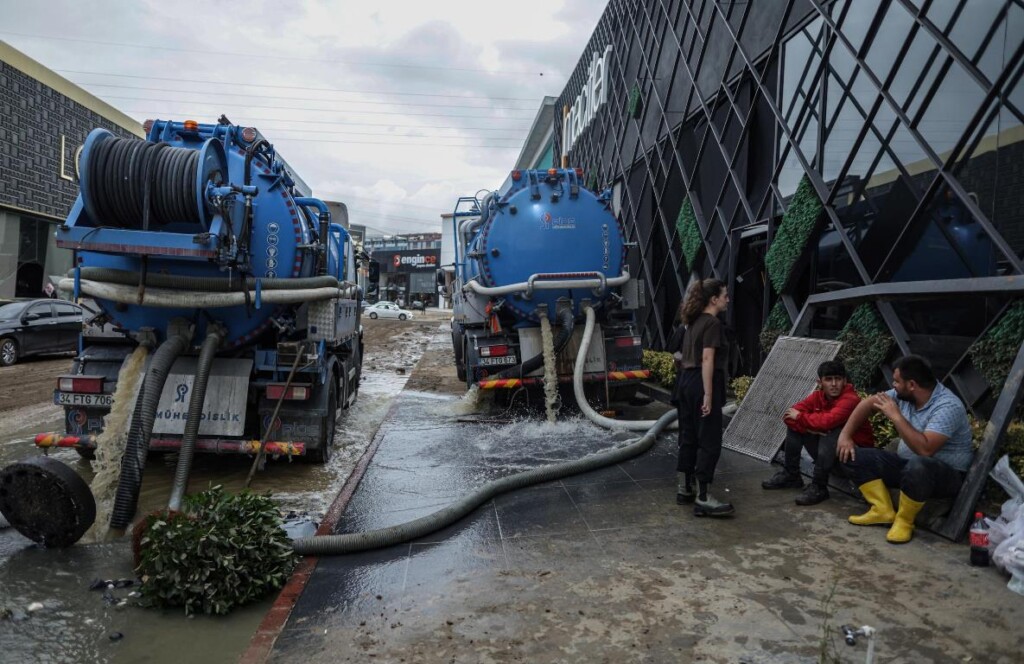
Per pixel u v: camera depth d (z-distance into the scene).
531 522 5.07
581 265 9.20
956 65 5.92
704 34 11.61
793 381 6.33
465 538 4.79
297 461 7.34
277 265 6.37
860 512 4.91
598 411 9.70
